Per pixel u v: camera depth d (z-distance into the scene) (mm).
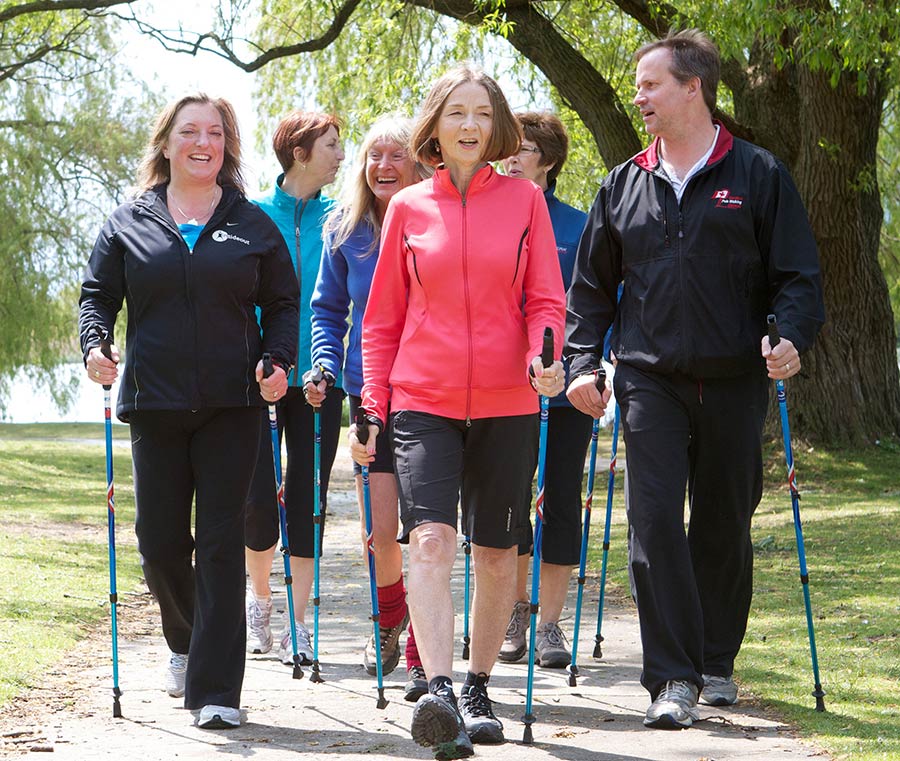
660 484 8922
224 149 9500
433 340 8320
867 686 9547
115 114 56000
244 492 9047
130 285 9023
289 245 12062
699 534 9461
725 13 22656
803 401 30000
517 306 8453
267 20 38219
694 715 8633
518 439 8383
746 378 9117
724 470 9211
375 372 8719
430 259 8352
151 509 9109
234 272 9008
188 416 8922
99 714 9164
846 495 25984
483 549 8430
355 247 10562
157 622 13516
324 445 11586
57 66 53031
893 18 21984
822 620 12562
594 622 13586
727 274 9008
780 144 30312
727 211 8984
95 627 12969
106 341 8961
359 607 14914
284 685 10328
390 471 10102
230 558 8930
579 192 39156
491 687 10234
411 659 9695
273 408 10375
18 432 52844
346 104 37562
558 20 35094
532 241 8539
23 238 54000
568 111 35594
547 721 8914
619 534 21531
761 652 10945
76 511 25172
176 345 8883
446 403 8297
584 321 9586
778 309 8898
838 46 22688
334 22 32906
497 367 8281
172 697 9758
